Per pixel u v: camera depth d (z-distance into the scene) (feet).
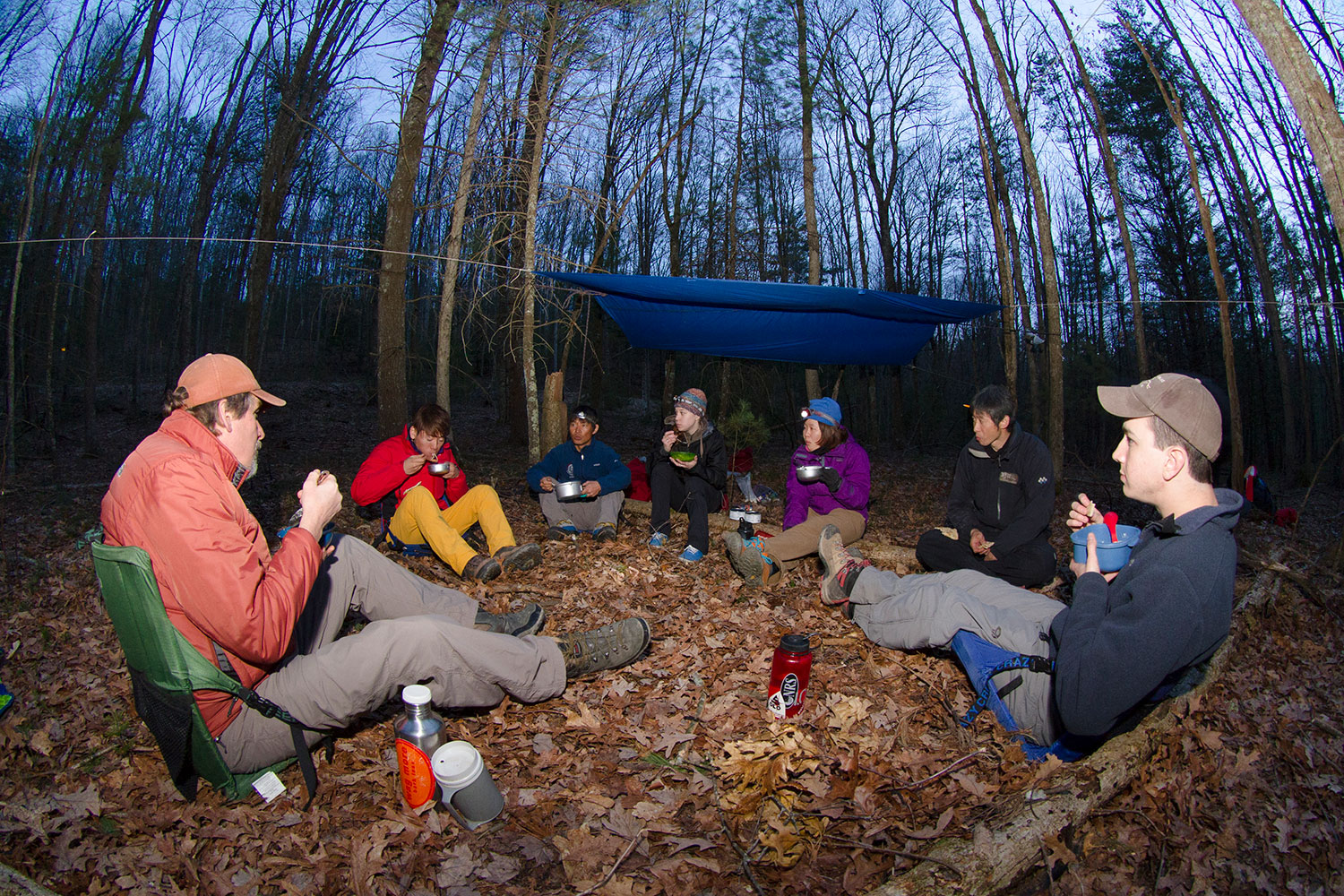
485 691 8.97
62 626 12.90
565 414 26.30
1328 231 39.01
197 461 7.19
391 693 8.31
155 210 57.26
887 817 7.75
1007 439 14.52
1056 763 8.21
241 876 6.79
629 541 18.69
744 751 8.55
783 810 7.82
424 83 25.96
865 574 12.00
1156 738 8.69
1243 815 8.45
